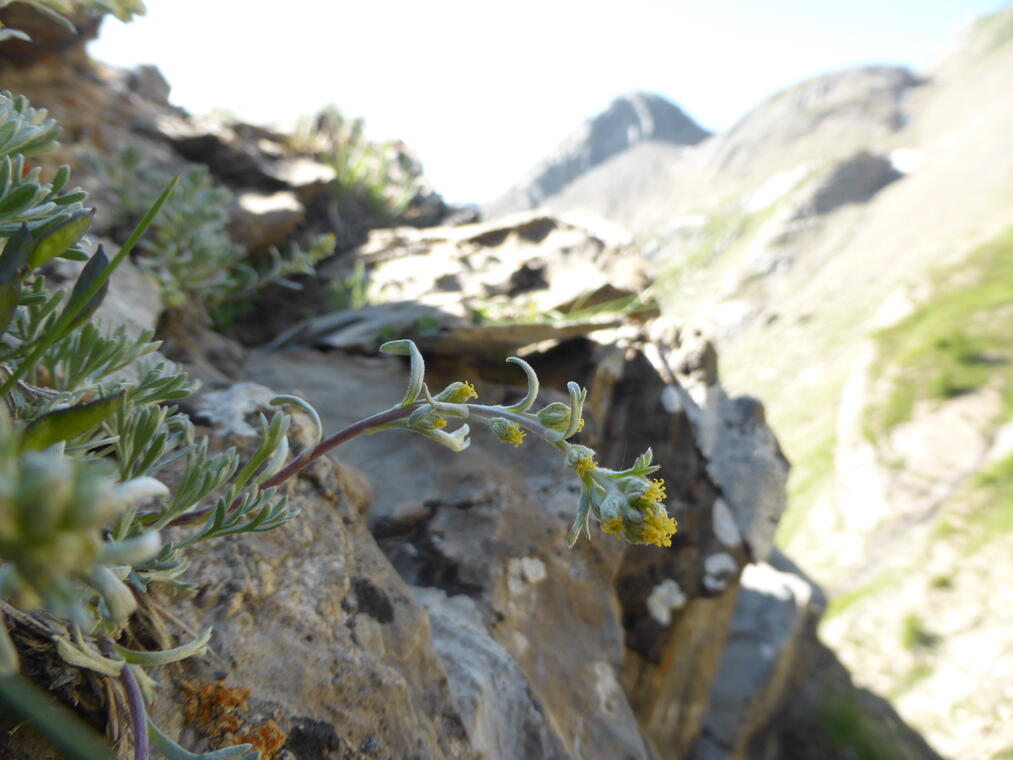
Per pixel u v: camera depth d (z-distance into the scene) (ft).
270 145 20.13
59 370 4.44
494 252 18.47
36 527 1.20
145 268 10.62
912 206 211.00
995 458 103.96
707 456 15.16
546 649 8.65
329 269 18.38
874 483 109.19
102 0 3.53
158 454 3.36
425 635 5.63
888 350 129.08
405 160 25.35
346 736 4.39
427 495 9.43
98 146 14.38
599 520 2.83
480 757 5.42
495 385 12.55
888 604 84.53
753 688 30.17
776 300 201.98
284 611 4.85
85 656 2.81
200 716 3.98
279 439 3.43
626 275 16.92
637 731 8.96
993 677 69.31
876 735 40.34
